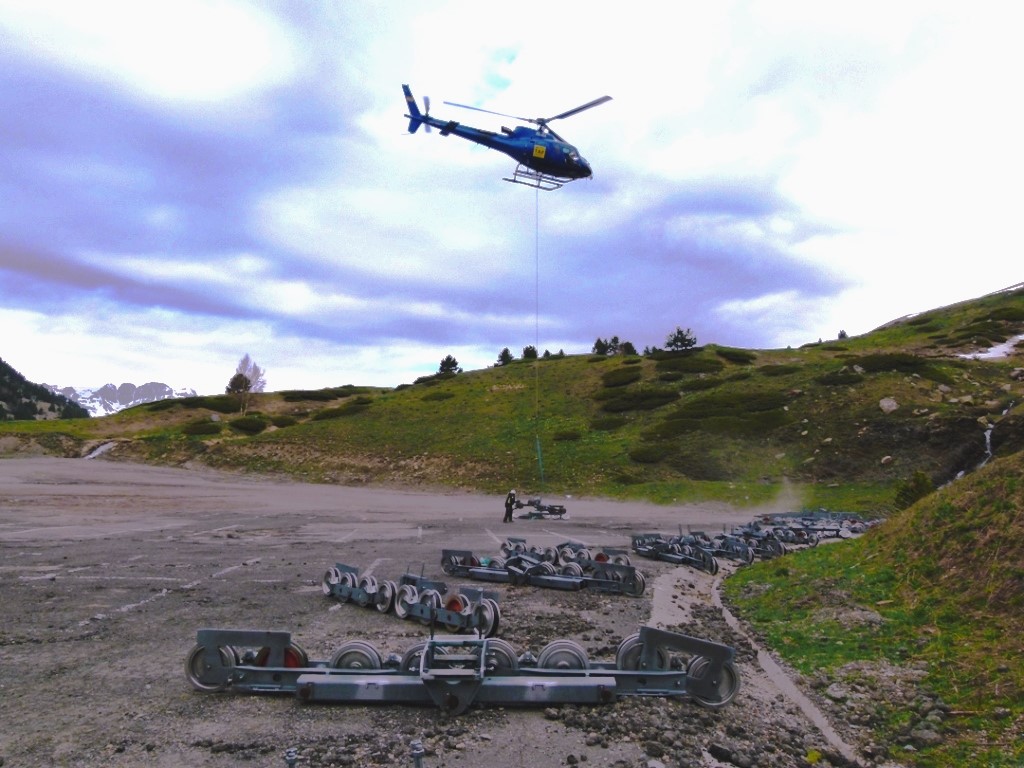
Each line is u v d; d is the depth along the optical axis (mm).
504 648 6133
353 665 6168
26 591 10438
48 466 49375
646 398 60406
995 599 8078
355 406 70375
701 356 74000
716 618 10836
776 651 8633
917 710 6223
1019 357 59250
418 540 20516
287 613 9484
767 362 71750
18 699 5684
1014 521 9031
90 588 10867
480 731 5207
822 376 57438
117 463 55062
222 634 5984
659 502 38281
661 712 5691
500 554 16641
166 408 74250
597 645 8422
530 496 42250
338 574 10984
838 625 9023
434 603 8906
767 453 46000
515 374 77188
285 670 5930
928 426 44531
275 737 4961
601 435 53625
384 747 4832
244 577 12539
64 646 7398
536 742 5027
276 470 52812
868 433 45625
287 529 23141
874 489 38438
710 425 50969
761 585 13164
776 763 5070
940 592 8922
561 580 12781
